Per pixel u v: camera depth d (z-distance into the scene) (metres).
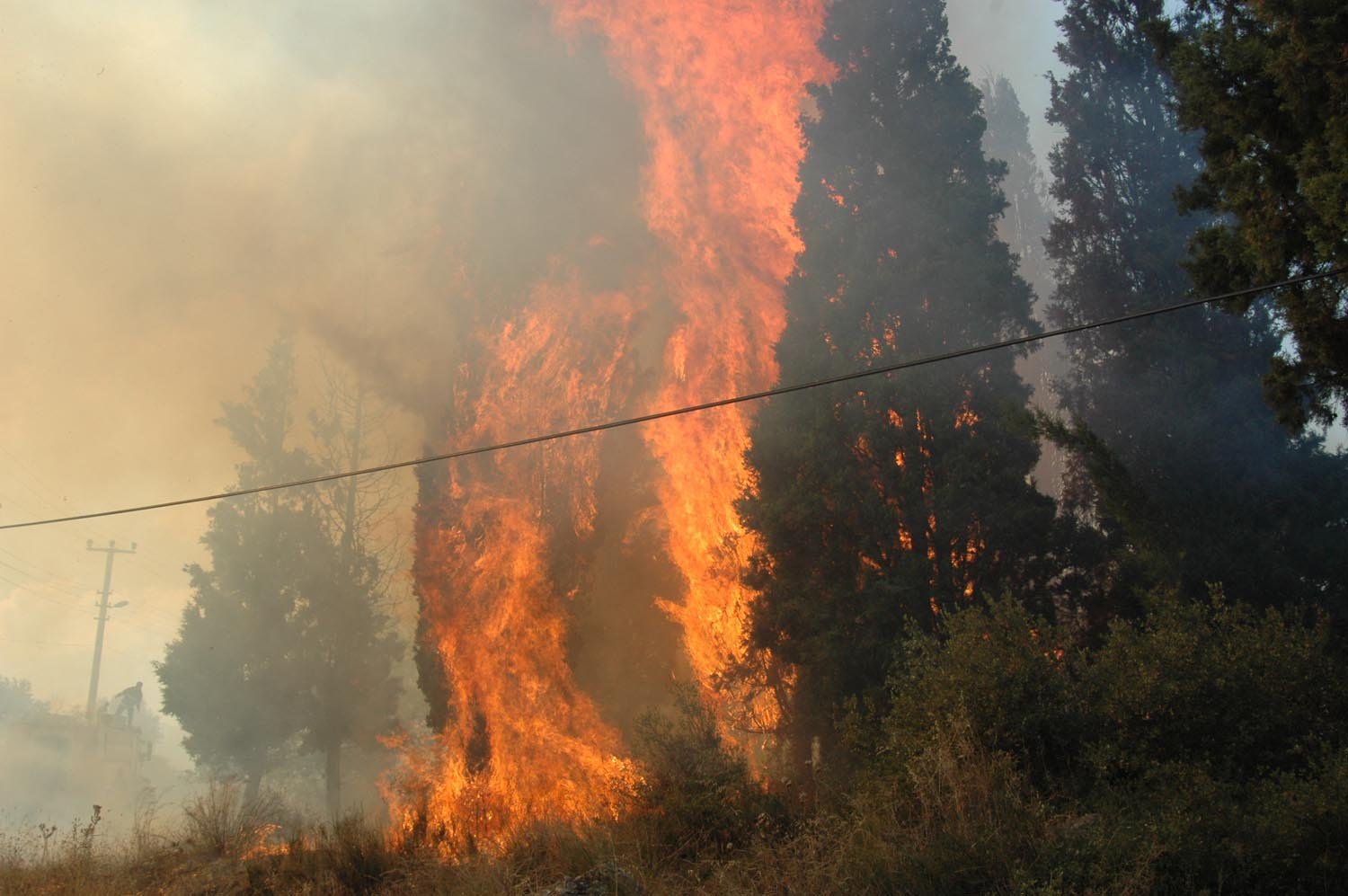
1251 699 9.59
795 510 17.11
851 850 8.34
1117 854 7.25
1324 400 12.03
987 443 17.59
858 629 16.11
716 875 8.98
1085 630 17.55
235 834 13.55
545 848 10.80
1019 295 19.09
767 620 17.48
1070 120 21.92
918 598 15.92
